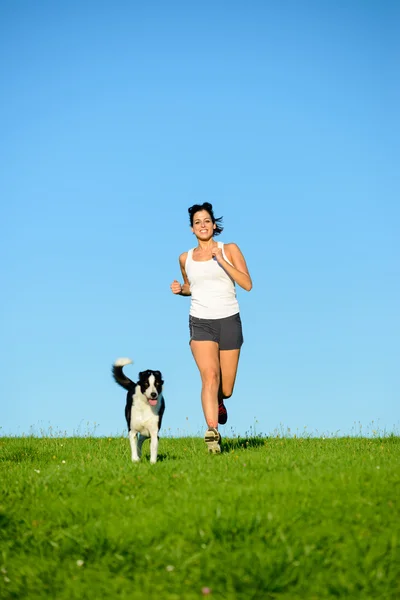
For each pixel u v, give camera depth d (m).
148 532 5.43
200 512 5.62
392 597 4.48
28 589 4.83
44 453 11.05
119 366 9.07
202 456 9.10
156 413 8.72
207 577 4.73
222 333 9.32
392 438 12.53
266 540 5.14
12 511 6.20
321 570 4.77
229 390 9.63
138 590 4.64
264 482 6.40
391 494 5.91
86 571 5.02
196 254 9.49
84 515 5.98
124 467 7.71
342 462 7.51
